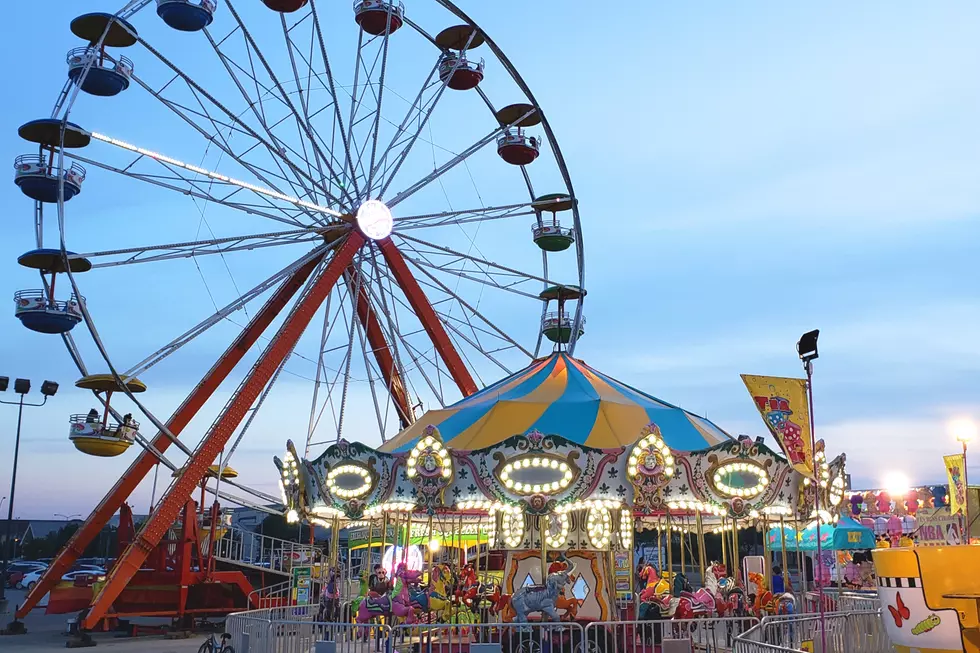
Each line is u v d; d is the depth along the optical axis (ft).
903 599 37.32
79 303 82.17
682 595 55.57
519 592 51.47
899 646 37.78
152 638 92.07
